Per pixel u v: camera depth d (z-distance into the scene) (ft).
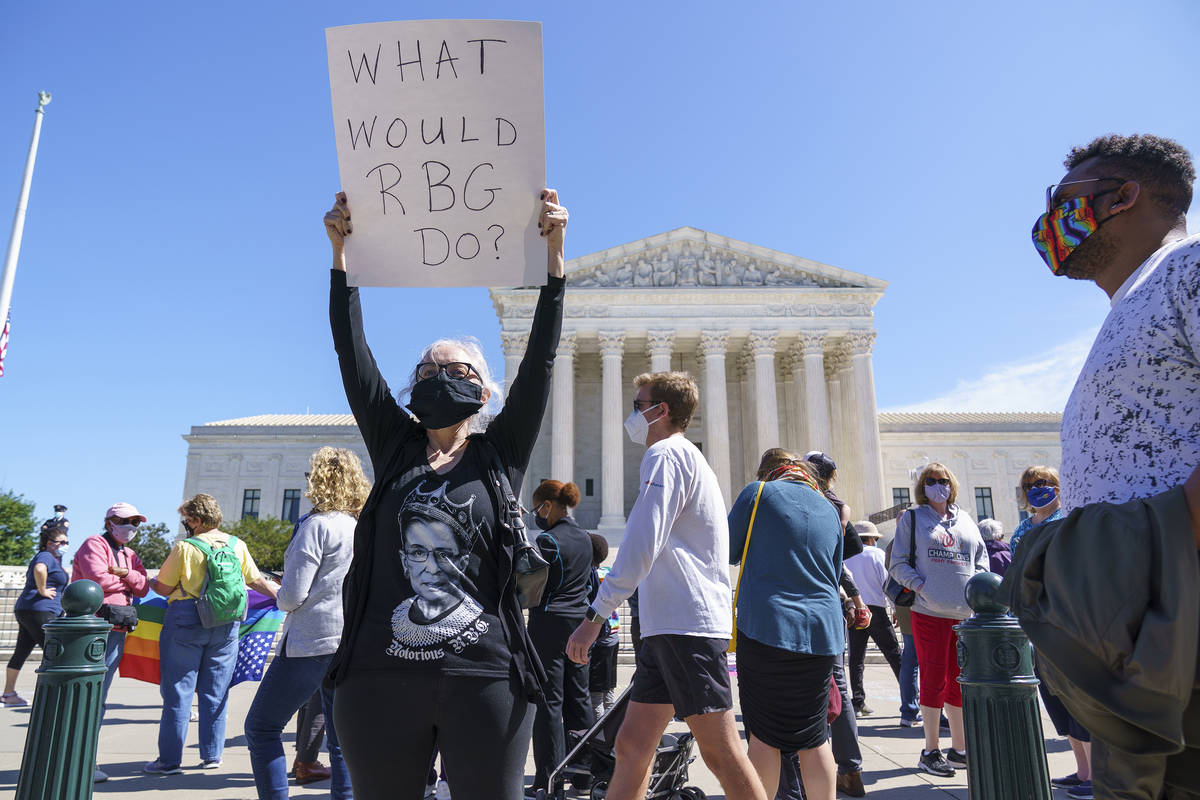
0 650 66.74
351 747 9.68
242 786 23.77
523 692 10.14
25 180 64.95
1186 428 7.51
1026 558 7.84
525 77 11.37
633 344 179.22
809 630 15.72
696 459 15.43
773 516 16.88
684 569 14.60
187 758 28.09
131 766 26.63
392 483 10.82
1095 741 7.77
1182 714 7.01
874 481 158.10
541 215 11.39
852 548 25.00
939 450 201.36
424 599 9.85
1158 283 7.83
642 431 17.52
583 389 189.67
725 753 13.84
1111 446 7.95
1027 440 201.26
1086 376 8.45
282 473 209.46
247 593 29.45
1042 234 9.47
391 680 9.61
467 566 10.19
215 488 208.85
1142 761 7.20
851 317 168.35
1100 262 9.03
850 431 170.91
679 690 14.14
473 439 11.44
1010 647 12.90
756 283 172.86
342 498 20.67
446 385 10.89
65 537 41.98
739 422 188.03
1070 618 7.08
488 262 11.38
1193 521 6.68
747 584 16.47
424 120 11.47
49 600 40.16
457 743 9.55
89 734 14.60
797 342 174.70
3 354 61.16
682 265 173.47
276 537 182.60
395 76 11.51
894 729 33.81
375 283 11.46
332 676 10.09
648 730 14.96
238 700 45.83
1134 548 6.82
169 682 26.00
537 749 22.39
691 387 17.26
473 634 9.82
